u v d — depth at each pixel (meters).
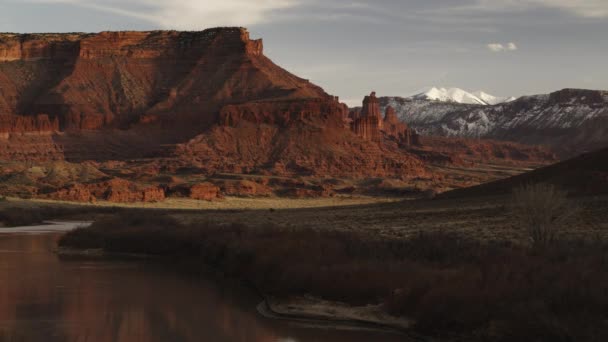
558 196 56.78
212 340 37.00
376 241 57.41
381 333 37.31
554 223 54.88
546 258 43.12
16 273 61.81
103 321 41.66
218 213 135.88
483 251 47.81
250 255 58.44
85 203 164.25
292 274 47.09
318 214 114.38
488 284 36.53
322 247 53.69
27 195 166.12
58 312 44.25
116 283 56.09
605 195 82.88
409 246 52.59
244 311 44.53
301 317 41.38
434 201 112.44
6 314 43.72
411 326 37.66
